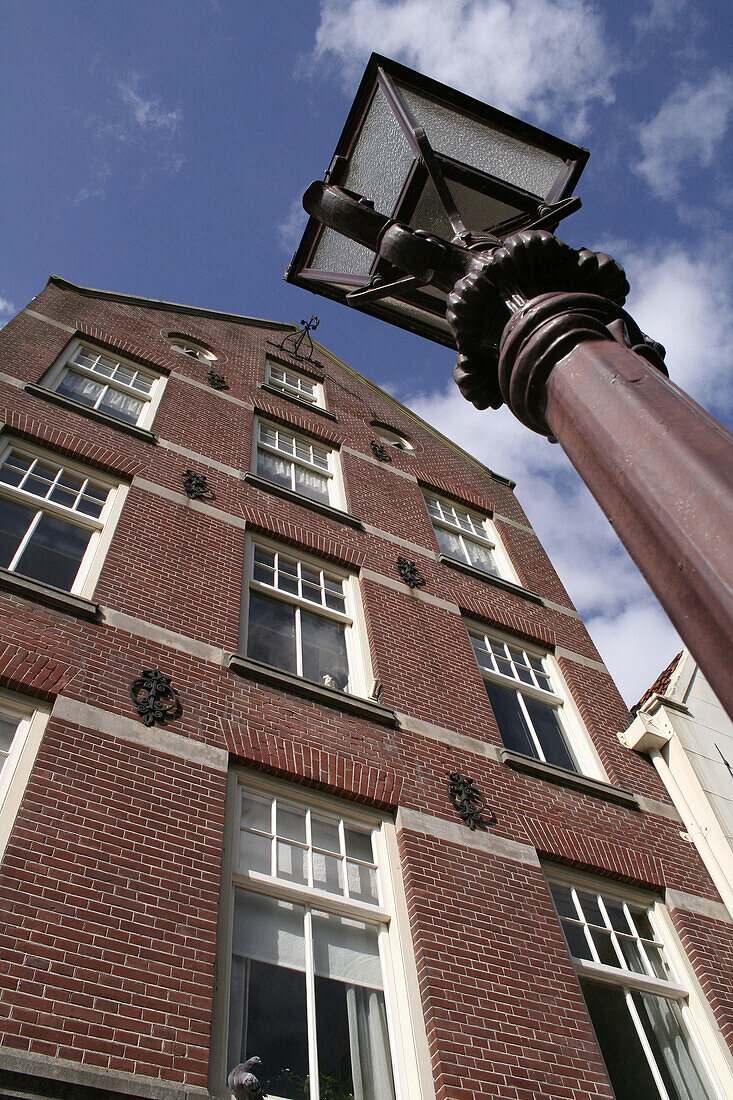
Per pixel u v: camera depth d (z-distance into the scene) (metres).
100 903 5.32
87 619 7.40
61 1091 4.31
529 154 5.03
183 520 9.55
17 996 4.61
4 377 10.21
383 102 4.95
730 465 2.54
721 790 9.84
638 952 7.80
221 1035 5.20
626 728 10.84
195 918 5.61
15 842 5.35
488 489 15.94
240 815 6.76
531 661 11.52
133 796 6.14
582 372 3.25
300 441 13.85
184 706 7.17
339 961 6.18
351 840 7.21
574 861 8.20
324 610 9.89
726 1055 6.97
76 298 13.74
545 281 3.84
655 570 2.58
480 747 8.98
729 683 2.22
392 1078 5.61
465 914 6.89
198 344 14.98
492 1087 5.65
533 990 6.56
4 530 8.20
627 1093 6.46
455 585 11.78
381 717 8.44
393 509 13.05
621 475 2.80
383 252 4.45
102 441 10.02
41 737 6.23
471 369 4.08
